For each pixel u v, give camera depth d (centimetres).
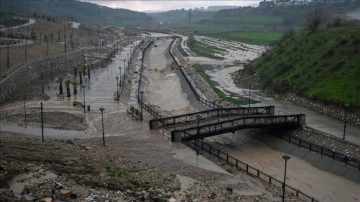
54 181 4116
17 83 10175
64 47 16850
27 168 4491
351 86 8038
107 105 8825
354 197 4919
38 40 17350
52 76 12056
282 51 11650
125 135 6819
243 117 6906
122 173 4803
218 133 6600
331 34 10594
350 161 5625
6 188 3888
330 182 5331
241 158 6259
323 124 7256
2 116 7788
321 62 9525
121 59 16875
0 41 15200
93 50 18950
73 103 8731
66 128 7156
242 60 17038
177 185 4628
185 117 7919
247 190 4706
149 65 17088
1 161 4706
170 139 6569
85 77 12225
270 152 6538
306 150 6209
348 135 6569
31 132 6850
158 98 10588
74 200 3644
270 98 9594
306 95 8800
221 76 13112
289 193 4797
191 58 17938
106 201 3669
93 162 5184
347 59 9019
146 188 4278
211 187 4656
